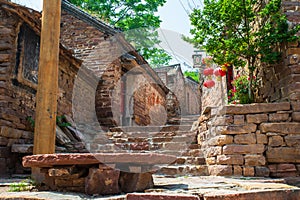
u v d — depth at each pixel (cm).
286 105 396
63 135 584
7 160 467
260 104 401
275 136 388
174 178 358
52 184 239
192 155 483
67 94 728
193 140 518
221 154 399
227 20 468
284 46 438
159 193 202
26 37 552
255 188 230
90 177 217
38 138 354
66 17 918
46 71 372
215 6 470
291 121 391
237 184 266
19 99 525
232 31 480
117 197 197
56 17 390
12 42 509
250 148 389
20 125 519
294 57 417
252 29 567
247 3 470
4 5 490
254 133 394
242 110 404
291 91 407
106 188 216
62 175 224
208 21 473
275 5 445
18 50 525
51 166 230
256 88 543
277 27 441
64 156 215
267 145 389
